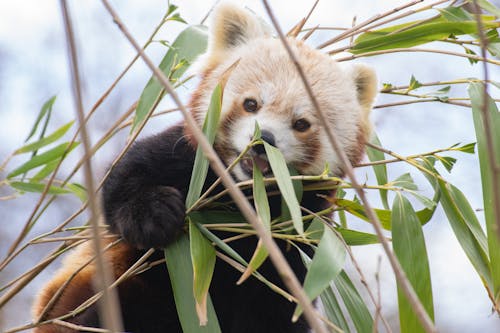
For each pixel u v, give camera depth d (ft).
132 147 26.48
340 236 19.54
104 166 27.12
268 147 19.70
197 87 27.40
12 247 21.44
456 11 25.94
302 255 21.50
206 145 13.76
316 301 29.43
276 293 27.91
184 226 22.63
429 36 25.99
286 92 24.89
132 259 26.66
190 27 25.58
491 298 21.34
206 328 20.42
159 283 26.61
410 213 21.42
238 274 27.37
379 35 27.89
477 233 22.88
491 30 25.32
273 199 27.14
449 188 23.29
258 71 25.67
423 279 20.71
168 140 26.61
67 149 21.77
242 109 25.16
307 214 25.67
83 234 25.21
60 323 20.80
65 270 28.30
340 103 26.37
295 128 24.94
